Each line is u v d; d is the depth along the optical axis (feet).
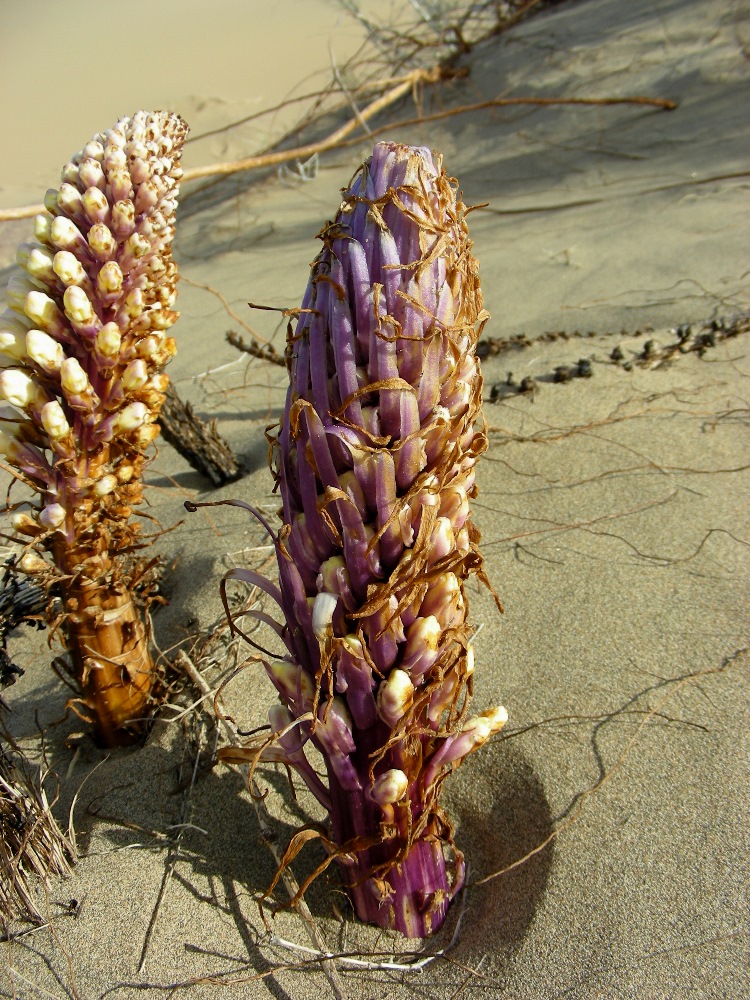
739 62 4.22
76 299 1.14
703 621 1.51
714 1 4.63
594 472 1.90
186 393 2.72
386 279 0.90
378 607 0.93
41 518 1.24
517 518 1.81
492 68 4.99
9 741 1.27
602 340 2.50
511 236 3.49
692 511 1.76
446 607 0.99
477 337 0.97
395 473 0.93
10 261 4.84
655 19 4.75
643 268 2.95
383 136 4.89
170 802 1.33
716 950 1.07
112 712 1.43
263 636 1.64
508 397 2.22
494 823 1.28
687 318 2.56
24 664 1.73
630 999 1.04
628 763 1.29
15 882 1.17
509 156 4.30
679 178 3.61
